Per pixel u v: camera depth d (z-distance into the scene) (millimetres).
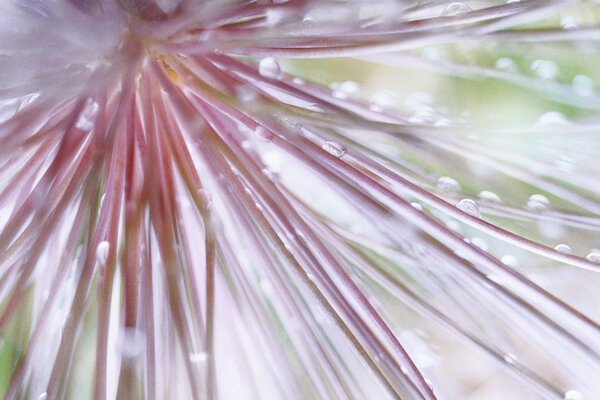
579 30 105
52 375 99
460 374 125
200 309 105
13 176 107
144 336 102
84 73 101
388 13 103
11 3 98
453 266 106
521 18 102
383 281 113
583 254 118
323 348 112
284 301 110
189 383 103
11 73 99
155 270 107
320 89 109
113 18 99
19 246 100
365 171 108
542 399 124
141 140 104
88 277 100
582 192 117
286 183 115
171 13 100
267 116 101
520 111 125
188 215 109
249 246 108
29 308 110
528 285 104
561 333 105
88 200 100
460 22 102
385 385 101
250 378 114
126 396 99
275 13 101
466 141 109
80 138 101
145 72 103
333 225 113
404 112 114
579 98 123
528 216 109
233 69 105
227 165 103
